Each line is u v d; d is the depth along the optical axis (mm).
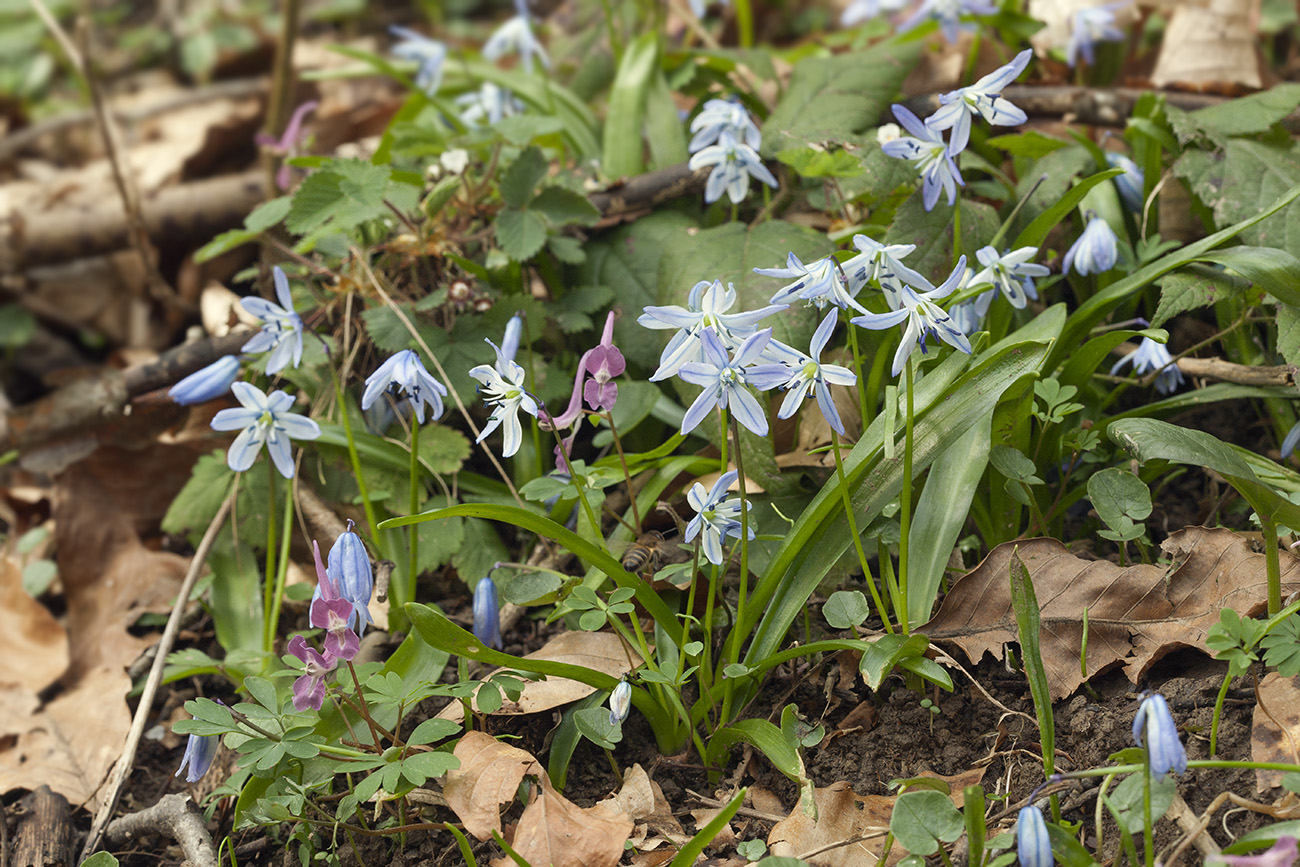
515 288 1201
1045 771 1026
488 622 1092
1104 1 1280
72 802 1115
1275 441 1150
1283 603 1053
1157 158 1190
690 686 1093
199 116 1862
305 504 1169
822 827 1042
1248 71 1274
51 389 1539
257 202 1479
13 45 2166
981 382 1072
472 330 1169
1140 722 994
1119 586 1070
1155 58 1324
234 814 1084
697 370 1023
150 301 1556
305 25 2244
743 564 1062
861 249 1044
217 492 1181
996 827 1037
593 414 1071
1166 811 1014
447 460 1159
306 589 1135
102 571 1209
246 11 2215
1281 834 992
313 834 1070
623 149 1252
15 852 1090
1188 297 1102
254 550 1192
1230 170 1159
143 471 1227
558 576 1094
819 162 1143
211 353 1209
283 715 1065
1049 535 1116
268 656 1127
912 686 1075
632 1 1328
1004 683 1073
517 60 1802
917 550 1072
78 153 1930
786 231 1154
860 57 1231
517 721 1091
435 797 1064
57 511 1213
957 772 1061
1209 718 1044
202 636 1179
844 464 1084
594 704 1080
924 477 1083
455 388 1158
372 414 1187
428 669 1087
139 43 2186
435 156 1271
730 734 1064
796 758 1044
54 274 1562
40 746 1137
